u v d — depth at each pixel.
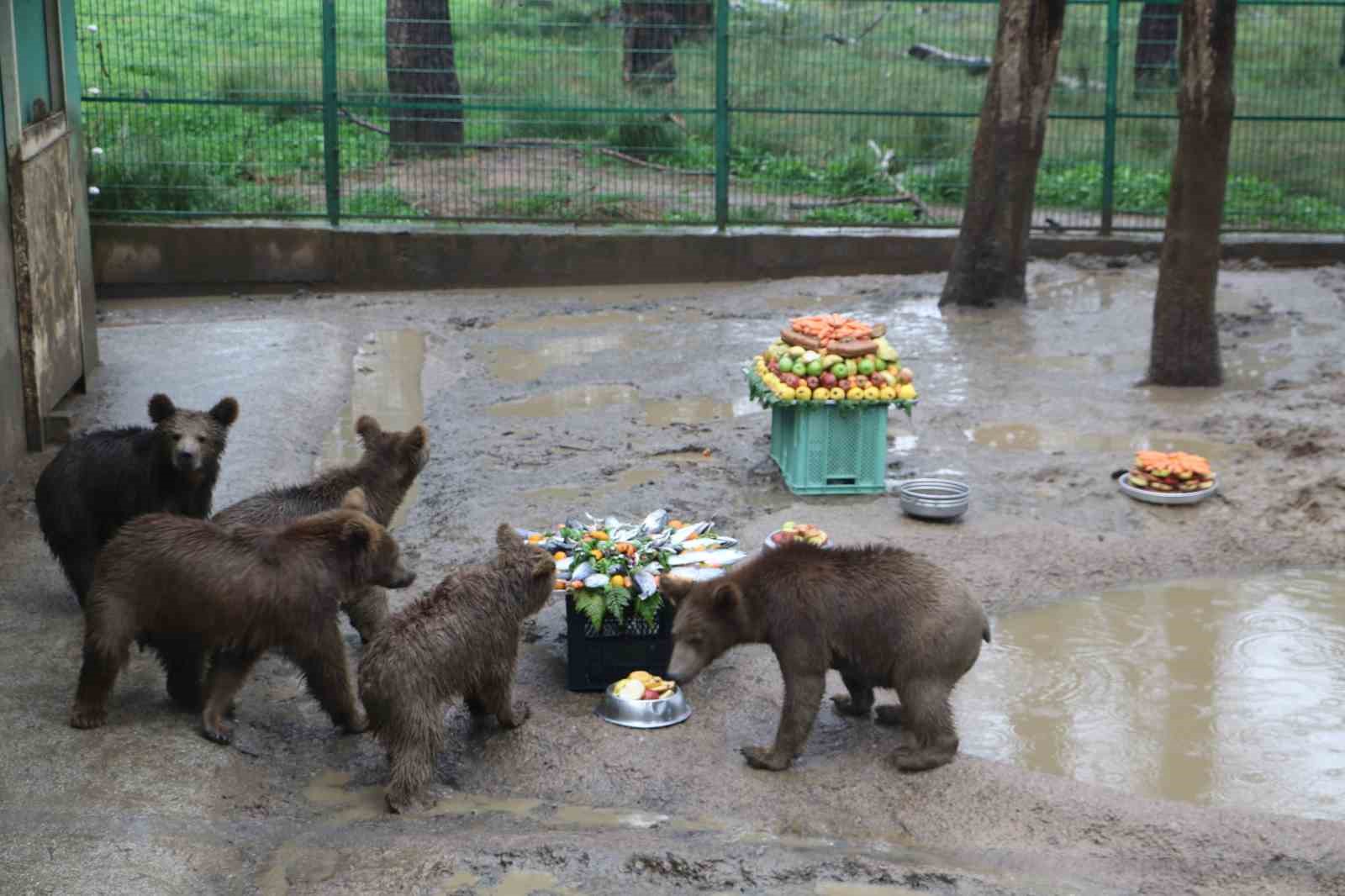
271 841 5.71
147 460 7.47
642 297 16.08
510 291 16.42
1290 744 6.67
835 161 19.66
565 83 19.06
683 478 10.12
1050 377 12.78
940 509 9.20
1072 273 16.67
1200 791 6.25
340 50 19.25
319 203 17.38
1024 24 14.41
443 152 18.84
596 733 6.59
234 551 6.25
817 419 9.71
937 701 6.22
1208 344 12.34
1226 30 11.57
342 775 6.34
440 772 6.34
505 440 11.01
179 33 18.42
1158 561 8.75
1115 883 5.46
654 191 18.42
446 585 6.29
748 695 7.00
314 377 12.44
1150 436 11.07
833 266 16.88
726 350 13.72
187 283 16.17
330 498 7.25
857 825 5.89
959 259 15.31
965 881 5.42
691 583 6.46
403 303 15.76
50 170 10.78
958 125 20.72
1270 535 9.10
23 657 7.10
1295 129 21.12
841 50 22.55
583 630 7.01
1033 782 6.12
